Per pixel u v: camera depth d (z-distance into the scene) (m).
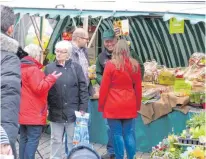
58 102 7.28
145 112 8.99
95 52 11.84
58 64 7.27
